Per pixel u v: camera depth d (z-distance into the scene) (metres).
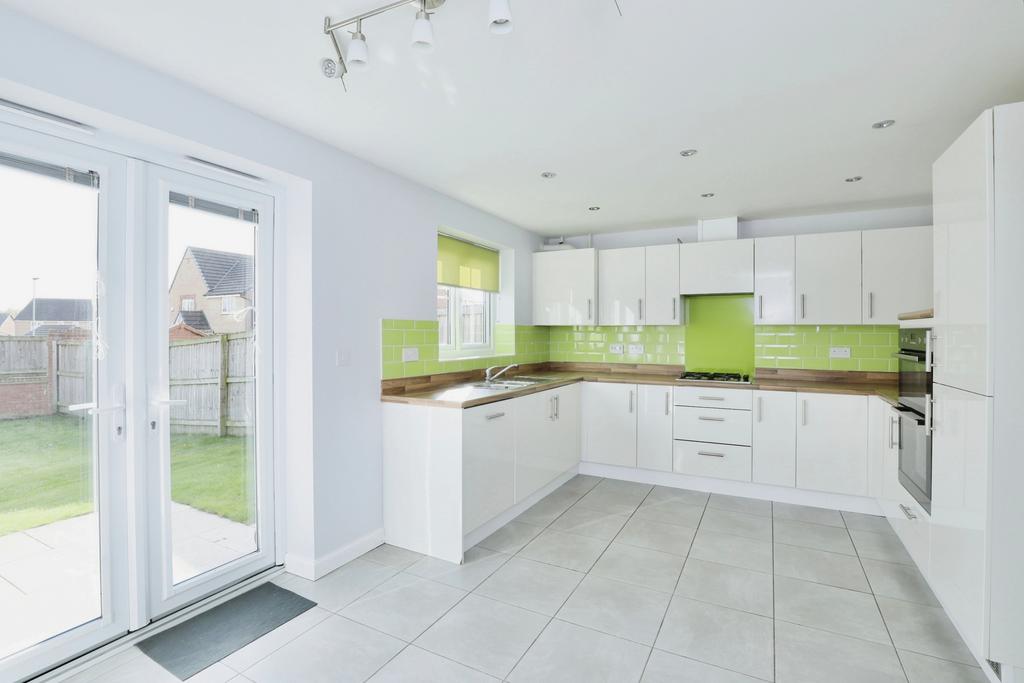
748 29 1.74
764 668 1.96
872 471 3.55
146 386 2.21
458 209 3.89
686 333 4.74
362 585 2.60
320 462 2.70
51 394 1.93
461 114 2.40
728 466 4.02
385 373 3.15
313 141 2.67
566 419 4.25
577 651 2.07
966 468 1.86
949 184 2.01
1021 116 1.64
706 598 2.48
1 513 1.82
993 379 1.68
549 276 4.98
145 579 2.20
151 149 2.18
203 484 2.44
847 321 3.87
